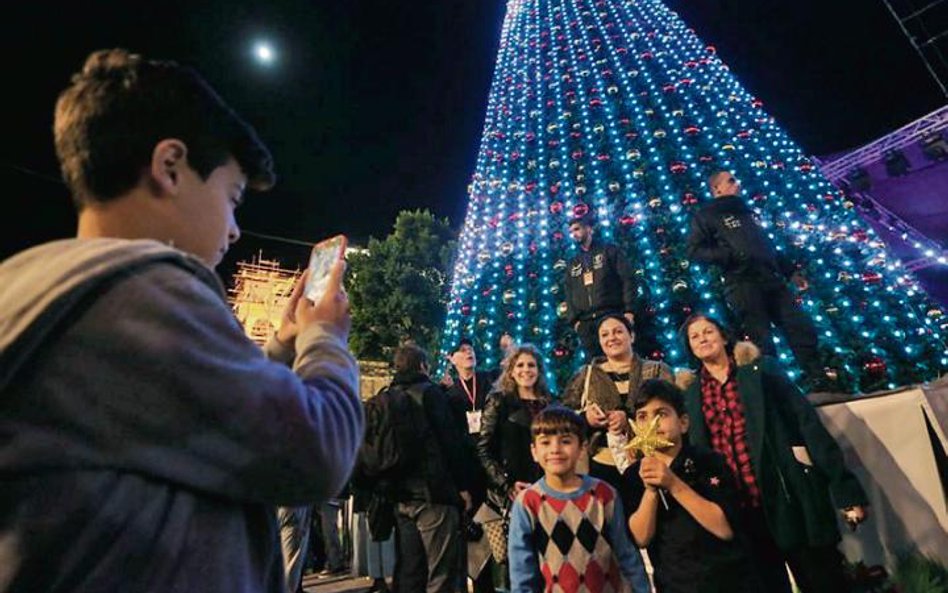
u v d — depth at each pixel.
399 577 3.58
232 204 0.97
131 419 0.64
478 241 10.97
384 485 3.64
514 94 14.97
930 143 13.21
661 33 14.41
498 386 4.21
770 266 5.06
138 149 0.84
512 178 11.84
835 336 6.76
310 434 0.72
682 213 8.71
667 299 7.35
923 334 7.01
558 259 9.37
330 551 6.73
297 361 0.91
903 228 13.69
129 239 0.82
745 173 10.08
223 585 0.68
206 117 0.92
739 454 2.84
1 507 0.62
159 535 0.64
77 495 0.61
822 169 14.41
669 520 2.44
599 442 3.45
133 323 0.67
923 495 3.01
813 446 2.65
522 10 16.98
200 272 0.80
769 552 2.76
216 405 0.67
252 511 0.77
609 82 13.11
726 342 3.16
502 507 3.94
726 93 11.89
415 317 11.36
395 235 12.54
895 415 3.19
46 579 0.60
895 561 3.00
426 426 3.75
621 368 3.94
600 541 2.46
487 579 4.04
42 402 0.63
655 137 10.62
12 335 0.62
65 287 0.65
